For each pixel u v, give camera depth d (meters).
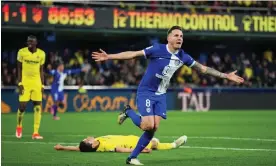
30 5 75.75
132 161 23.31
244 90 85.62
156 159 25.39
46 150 29.00
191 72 88.38
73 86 77.38
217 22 84.56
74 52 87.94
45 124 52.41
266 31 86.69
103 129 46.75
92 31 78.88
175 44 22.73
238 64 92.75
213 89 84.25
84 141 27.72
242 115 69.62
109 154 26.95
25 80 36.00
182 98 83.06
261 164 23.72
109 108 79.19
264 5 89.69
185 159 25.44
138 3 84.44
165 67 22.75
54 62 82.75
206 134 41.34
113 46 90.06
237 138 37.53
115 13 79.94
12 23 75.00
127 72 85.94
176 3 86.56
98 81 83.19
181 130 45.56
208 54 94.62
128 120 58.12
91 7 80.81
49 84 78.94
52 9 76.81
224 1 88.56
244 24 85.81
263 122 56.25
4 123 52.19
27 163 24.02
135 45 88.62
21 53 36.03
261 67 93.75
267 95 86.81
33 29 76.12
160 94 23.09
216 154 27.50
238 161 24.73
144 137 23.19
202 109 83.62
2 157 26.06
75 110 77.31
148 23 81.38
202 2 87.69
